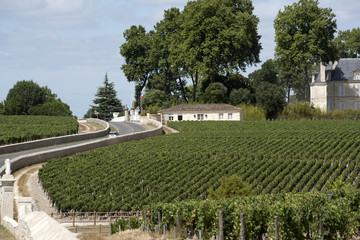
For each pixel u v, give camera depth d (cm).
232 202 3256
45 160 7081
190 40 12119
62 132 10138
